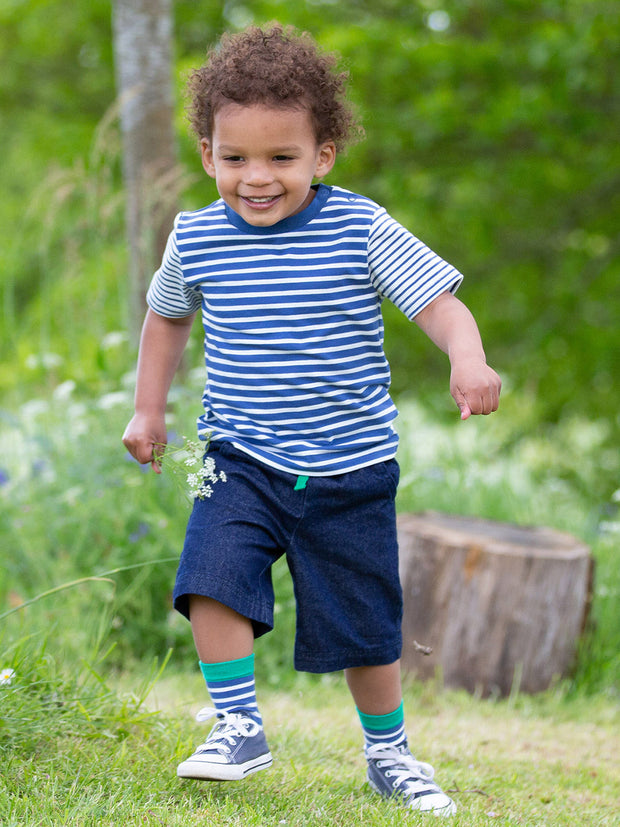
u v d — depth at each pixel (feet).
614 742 17.85
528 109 45.93
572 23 46.88
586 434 48.52
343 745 15.31
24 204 66.28
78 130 59.72
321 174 12.33
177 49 55.83
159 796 11.75
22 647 14.75
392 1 54.29
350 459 11.90
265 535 11.80
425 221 54.90
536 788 14.23
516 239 58.18
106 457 22.91
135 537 21.02
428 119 47.65
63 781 11.78
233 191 11.65
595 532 28.68
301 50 11.89
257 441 11.91
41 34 60.29
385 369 12.32
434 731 17.42
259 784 12.70
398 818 11.52
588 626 21.68
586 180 53.62
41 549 21.45
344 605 12.16
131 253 26.30
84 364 29.43
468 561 20.81
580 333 56.24
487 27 52.01
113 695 14.33
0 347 42.11
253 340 11.85
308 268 11.80
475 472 30.68
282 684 20.17
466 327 11.45
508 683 20.53
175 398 22.68
